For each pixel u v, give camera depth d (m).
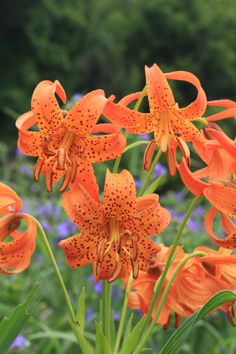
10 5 10.31
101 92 0.97
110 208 0.98
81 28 10.69
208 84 11.66
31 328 1.81
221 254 1.07
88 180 0.98
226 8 12.05
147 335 1.01
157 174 2.03
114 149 0.97
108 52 10.81
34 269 1.98
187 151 0.96
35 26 10.42
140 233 0.99
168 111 0.98
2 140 9.21
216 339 1.80
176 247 1.06
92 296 1.86
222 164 0.98
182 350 1.79
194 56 11.70
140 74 11.59
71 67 10.55
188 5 11.80
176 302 1.06
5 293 1.82
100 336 0.99
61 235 1.98
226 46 11.62
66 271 1.94
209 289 1.05
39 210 2.08
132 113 0.98
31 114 0.98
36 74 10.23
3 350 1.01
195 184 0.97
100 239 0.99
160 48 11.78
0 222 0.98
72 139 0.97
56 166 0.96
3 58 10.17
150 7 11.69
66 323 1.84
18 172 2.47
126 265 0.99
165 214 0.99
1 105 9.48
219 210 0.97
